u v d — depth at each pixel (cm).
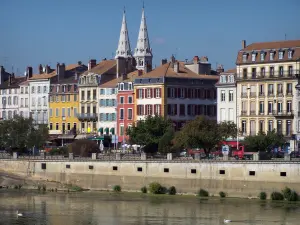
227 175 16275
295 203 15425
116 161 17588
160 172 17012
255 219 13950
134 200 16175
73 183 18188
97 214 14675
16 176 18900
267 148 18088
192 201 15875
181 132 18138
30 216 14525
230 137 19588
